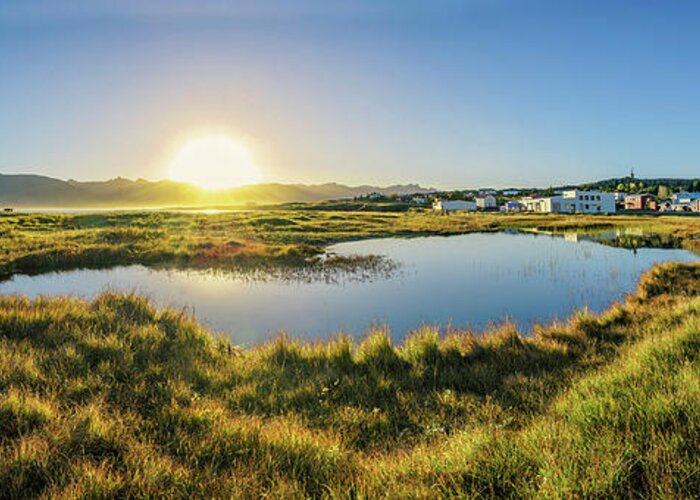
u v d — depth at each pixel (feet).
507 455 12.80
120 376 22.34
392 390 23.59
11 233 120.98
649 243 112.27
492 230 163.73
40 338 26.53
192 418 17.99
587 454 12.24
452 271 73.41
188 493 12.69
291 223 181.88
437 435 17.33
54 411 16.93
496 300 53.01
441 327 41.70
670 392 15.38
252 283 64.03
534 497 10.73
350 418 19.79
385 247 111.86
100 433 15.38
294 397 22.29
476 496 11.25
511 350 28.60
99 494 11.93
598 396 16.57
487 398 20.97
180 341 29.86
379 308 49.47
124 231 117.50
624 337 31.63
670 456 11.69
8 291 58.80
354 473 13.65
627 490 10.94
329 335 39.68
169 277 68.90
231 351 31.71
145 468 13.35
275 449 15.26
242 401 21.45
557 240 125.70
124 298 36.83
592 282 62.75
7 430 15.37
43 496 11.68
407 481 12.46
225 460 15.01
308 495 12.48
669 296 45.80
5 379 19.77
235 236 128.16
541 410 18.94
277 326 42.63
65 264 79.71
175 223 178.40
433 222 205.46
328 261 83.87
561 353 28.09
